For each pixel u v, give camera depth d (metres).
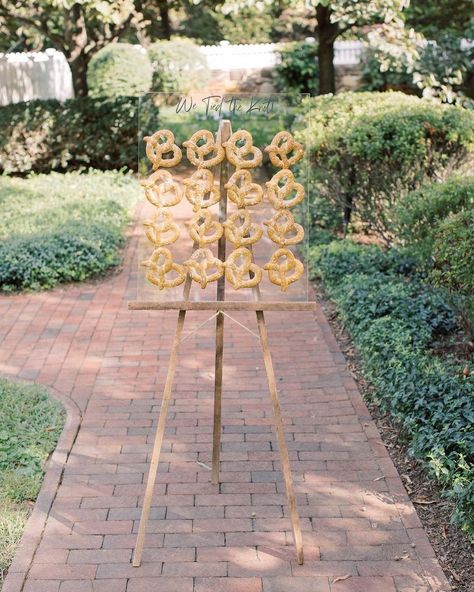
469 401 5.14
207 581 4.02
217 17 21.94
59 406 5.90
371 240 9.95
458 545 4.30
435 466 4.66
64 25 15.34
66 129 14.45
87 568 4.11
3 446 5.24
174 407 5.93
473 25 15.89
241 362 6.74
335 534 4.39
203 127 4.60
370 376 6.21
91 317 7.90
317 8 13.00
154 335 7.41
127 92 17.34
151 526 4.46
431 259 7.42
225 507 4.65
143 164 4.15
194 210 4.05
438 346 6.55
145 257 4.18
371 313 7.06
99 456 5.22
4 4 14.37
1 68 16.34
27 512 4.60
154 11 17.78
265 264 4.08
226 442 5.41
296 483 4.90
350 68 17.45
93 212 10.95
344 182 9.41
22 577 4.02
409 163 8.53
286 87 17.89
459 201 6.75
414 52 11.13
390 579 4.03
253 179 4.79
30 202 11.66
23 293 8.60
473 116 8.86
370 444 5.35
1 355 6.98
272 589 3.96
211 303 4.05
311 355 6.86
